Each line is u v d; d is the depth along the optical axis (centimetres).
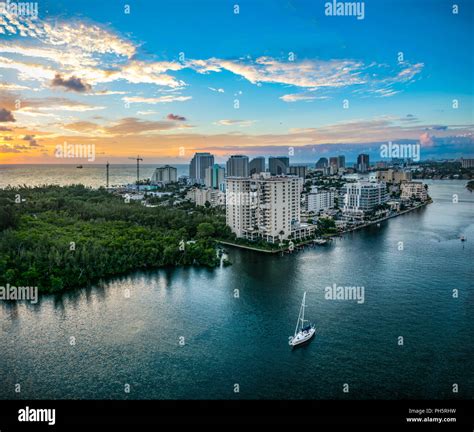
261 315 17088
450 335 15075
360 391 11944
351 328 15750
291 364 13350
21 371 13112
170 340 14988
